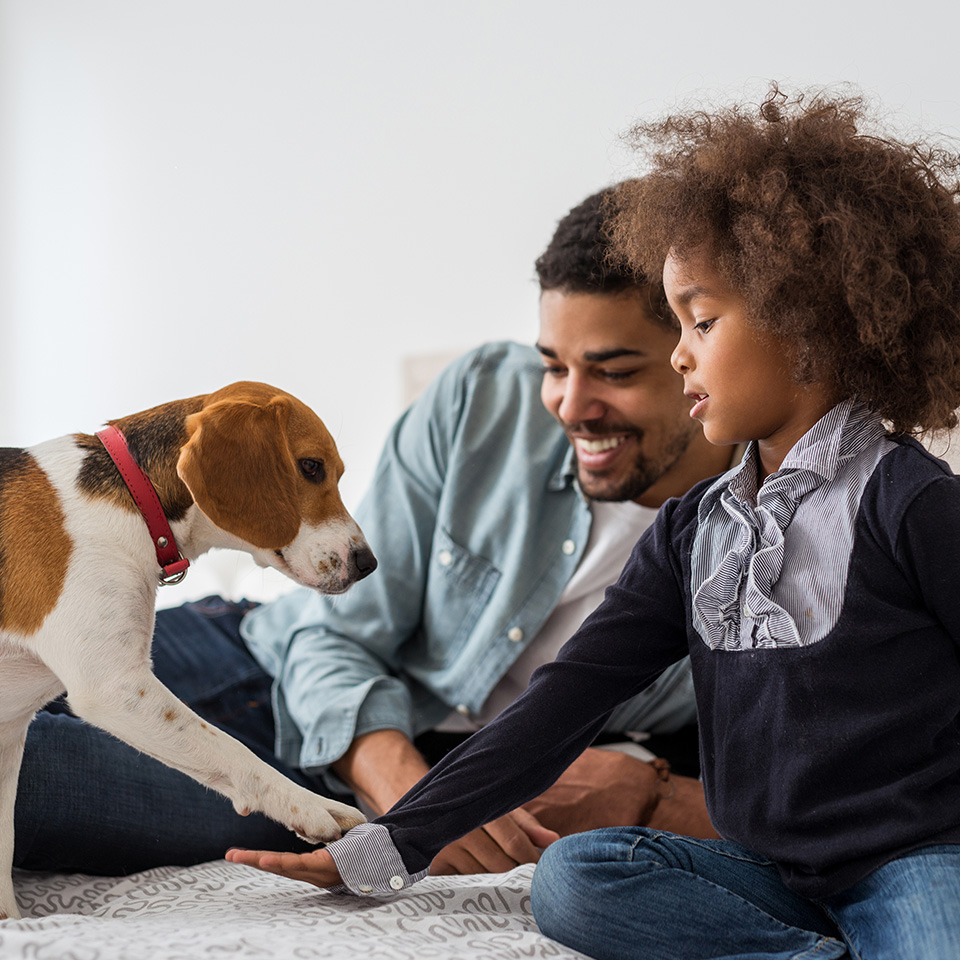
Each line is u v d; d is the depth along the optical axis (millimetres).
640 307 1463
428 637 1761
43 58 4113
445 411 1871
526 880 1185
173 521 1225
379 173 3406
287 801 1107
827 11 2340
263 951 859
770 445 1054
